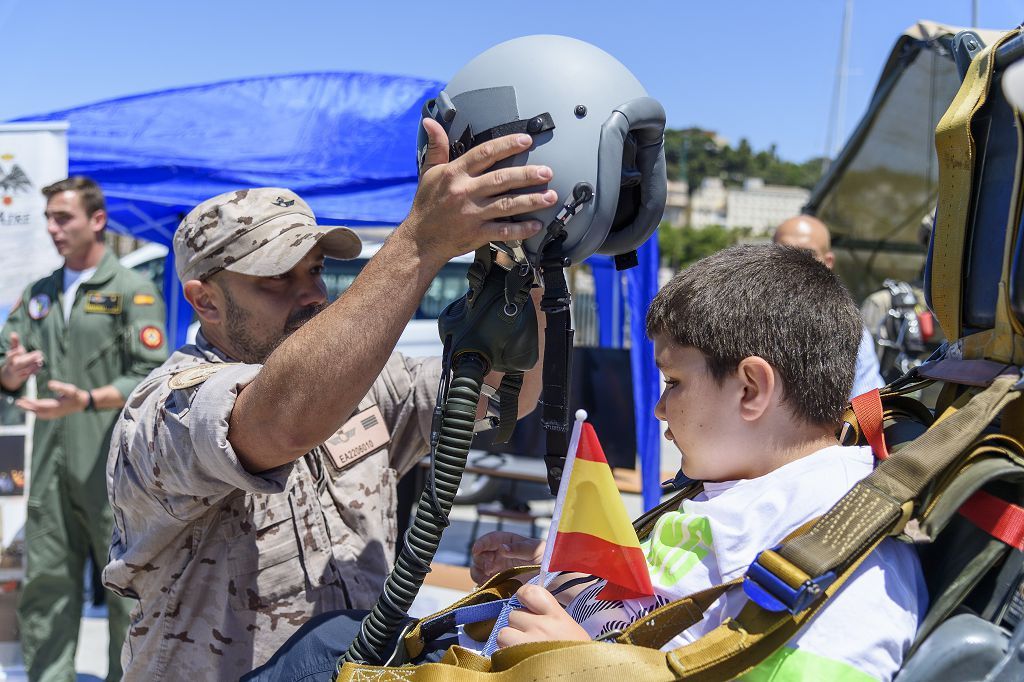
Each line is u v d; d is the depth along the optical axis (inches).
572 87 41.6
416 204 43.0
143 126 167.9
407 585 43.3
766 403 38.3
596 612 40.6
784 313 38.7
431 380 66.8
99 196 142.7
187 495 54.6
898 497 33.9
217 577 58.3
